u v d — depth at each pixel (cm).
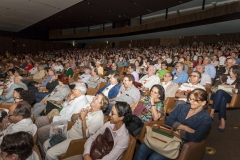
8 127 200
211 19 961
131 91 293
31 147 128
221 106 271
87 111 204
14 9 966
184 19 1148
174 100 290
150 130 186
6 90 438
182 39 1933
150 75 398
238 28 1208
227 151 226
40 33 2175
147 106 243
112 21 1616
